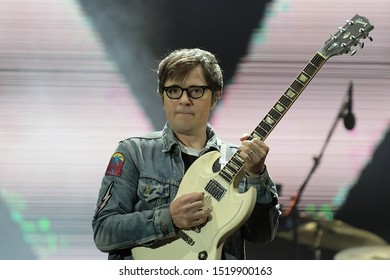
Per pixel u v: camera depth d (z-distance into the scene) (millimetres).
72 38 10477
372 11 10117
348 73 10227
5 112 10562
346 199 10367
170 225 5445
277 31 10273
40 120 10578
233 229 5426
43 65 10500
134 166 5801
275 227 5793
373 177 10359
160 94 5879
